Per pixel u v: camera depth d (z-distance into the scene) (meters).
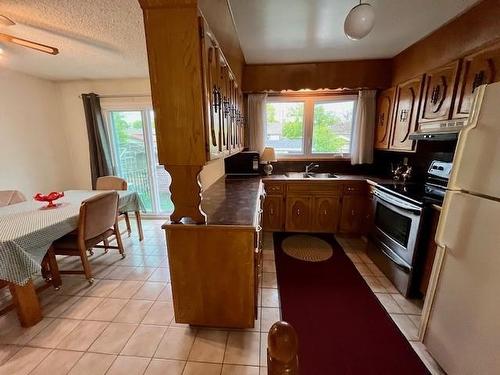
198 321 1.70
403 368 1.44
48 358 1.51
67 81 3.66
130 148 4.00
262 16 1.99
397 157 3.27
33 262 1.68
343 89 3.29
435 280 1.40
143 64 2.95
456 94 2.01
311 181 3.23
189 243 1.56
